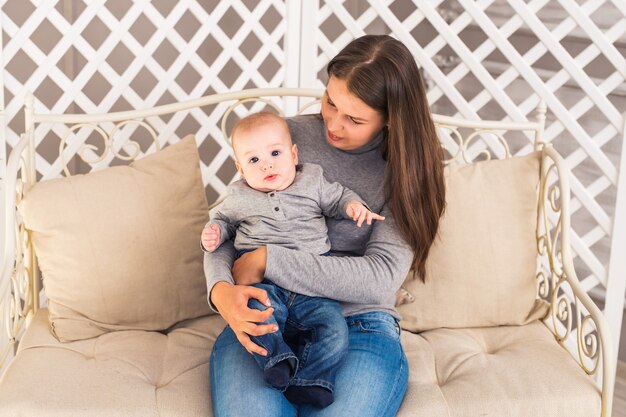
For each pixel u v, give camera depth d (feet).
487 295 6.36
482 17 7.78
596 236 7.95
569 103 9.00
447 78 8.07
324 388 4.87
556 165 6.55
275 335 4.88
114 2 9.91
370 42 5.37
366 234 5.67
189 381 5.42
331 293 5.23
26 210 5.98
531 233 6.55
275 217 5.37
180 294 6.21
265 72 10.83
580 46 8.91
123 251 6.04
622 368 8.56
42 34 9.61
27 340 5.88
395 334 5.49
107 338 5.94
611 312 7.89
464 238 6.38
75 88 7.59
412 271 6.42
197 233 6.35
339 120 5.44
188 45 7.93
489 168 6.67
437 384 5.62
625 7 7.42
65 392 5.15
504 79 7.93
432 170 5.52
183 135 10.49
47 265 6.00
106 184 6.19
